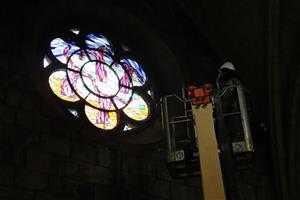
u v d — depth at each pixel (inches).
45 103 352.5
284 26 457.1
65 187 330.0
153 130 419.8
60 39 421.7
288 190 470.9
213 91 237.5
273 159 480.4
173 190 393.7
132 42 478.6
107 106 408.8
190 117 250.1
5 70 343.6
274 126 482.6
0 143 313.7
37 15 397.1
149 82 461.4
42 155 329.7
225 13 482.6
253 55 489.7
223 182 195.2
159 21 483.2
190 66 476.4
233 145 224.4
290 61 471.2
